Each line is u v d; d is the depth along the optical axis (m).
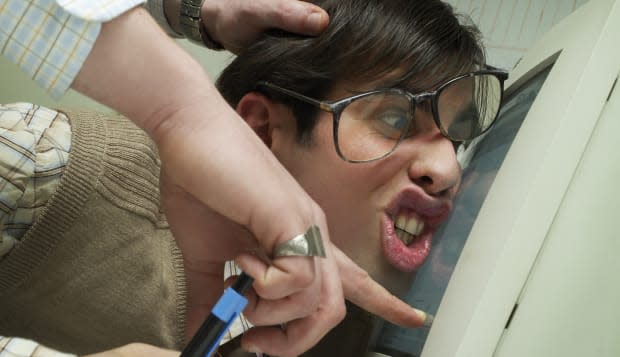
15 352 0.51
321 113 0.83
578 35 0.85
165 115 0.53
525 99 0.96
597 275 0.63
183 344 0.98
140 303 0.96
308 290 0.52
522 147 0.79
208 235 0.64
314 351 0.95
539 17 1.37
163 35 0.55
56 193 0.86
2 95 1.58
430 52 0.83
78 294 0.93
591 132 0.71
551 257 0.68
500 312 0.68
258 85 0.88
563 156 0.70
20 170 0.83
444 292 0.84
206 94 0.54
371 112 0.82
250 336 0.59
